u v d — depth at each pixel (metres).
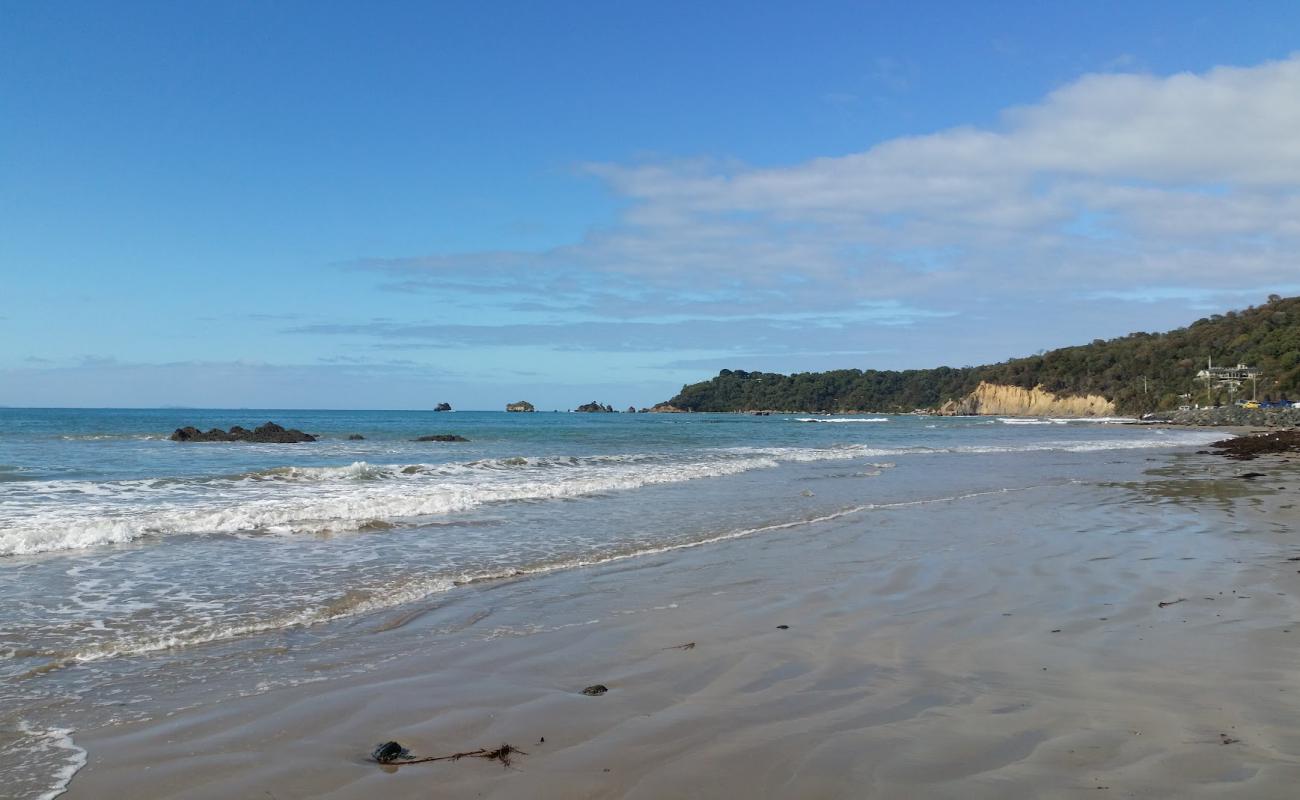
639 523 12.62
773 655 5.79
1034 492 17.20
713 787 3.63
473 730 4.38
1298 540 10.74
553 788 3.65
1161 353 144.00
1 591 7.73
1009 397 159.62
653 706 4.74
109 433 41.59
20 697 4.91
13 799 3.56
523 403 187.62
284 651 5.95
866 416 168.00
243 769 3.89
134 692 5.02
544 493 16.36
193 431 35.91
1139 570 8.75
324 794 3.62
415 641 6.24
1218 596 7.41
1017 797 3.45
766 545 10.69
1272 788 3.48
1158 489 17.78
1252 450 33.75
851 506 14.74
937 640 6.14
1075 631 6.30
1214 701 4.63
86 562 9.19
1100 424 101.69
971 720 4.39
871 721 4.41
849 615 7.00
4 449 28.77
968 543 10.77
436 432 52.09
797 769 3.79
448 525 12.30
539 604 7.47
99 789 3.67
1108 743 4.02
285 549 10.20
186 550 10.02
